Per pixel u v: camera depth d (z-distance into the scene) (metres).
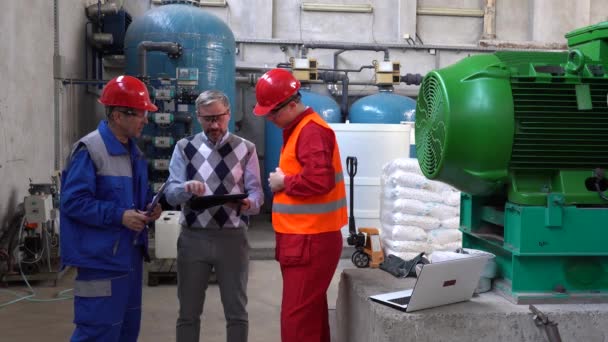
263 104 2.11
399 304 2.04
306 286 2.11
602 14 8.12
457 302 2.09
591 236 2.03
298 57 7.70
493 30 8.02
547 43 7.86
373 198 5.82
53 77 5.70
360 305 2.27
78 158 1.96
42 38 5.36
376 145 5.78
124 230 2.01
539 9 7.94
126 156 2.06
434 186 4.31
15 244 4.30
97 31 7.09
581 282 2.10
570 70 2.04
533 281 2.09
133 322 2.22
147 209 2.05
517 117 2.01
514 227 2.08
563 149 2.04
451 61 7.95
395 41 7.96
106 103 1.99
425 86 2.24
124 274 2.03
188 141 2.54
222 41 6.15
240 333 2.53
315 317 2.15
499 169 2.06
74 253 1.94
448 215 4.32
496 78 2.02
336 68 7.71
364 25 7.93
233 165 2.53
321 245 2.10
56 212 4.71
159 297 4.11
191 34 5.98
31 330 3.36
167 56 5.95
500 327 1.98
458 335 1.96
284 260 2.12
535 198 2.03
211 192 2.50
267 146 7.28
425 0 8.04
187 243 2.48
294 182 2.03
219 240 2.46
